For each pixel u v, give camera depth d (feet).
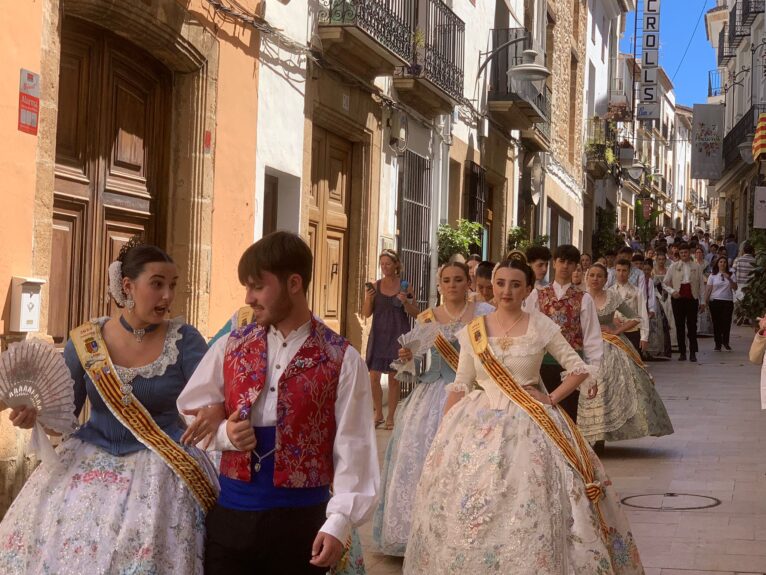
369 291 36.19
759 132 76.28
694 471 29.30
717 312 68.13
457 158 56.34
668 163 219.41
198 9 29.22
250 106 32.91
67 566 11.89
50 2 22.93
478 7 59.06
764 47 103.65
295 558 11.39
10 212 21.77
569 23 90.74
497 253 68.23
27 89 22.17
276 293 11.34
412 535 17.26
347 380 11.50
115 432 12.78
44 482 12.59
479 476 16.58
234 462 11.37
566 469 16.84
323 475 11.40
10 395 12.23
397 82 45.93
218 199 31.07
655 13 136.15
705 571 19.53
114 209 27.14
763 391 21.35
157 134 29.37
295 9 36.09
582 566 16.33
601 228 116.98
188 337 13.21
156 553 12.00
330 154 41.45
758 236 75.56
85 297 25.94
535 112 66.54
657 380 51.01
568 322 25.58
